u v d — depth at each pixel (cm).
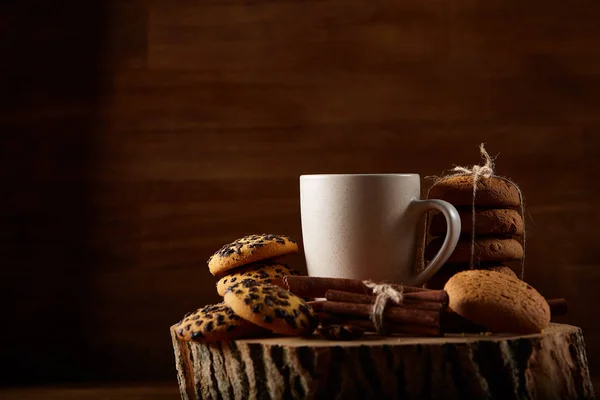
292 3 117
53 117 116
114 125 117
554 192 117
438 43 117
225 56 117
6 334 116
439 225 91
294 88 117
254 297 81
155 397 104
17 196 116
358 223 88
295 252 92
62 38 117
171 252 117
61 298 116
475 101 117
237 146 117
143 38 117
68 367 116
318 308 84
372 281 88
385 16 117
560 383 80
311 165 116
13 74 116
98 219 116
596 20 117
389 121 117
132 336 116
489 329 82
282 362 78
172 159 117
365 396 77
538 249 117
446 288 82
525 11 117
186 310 116
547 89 117
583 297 116
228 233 116
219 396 81
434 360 77
